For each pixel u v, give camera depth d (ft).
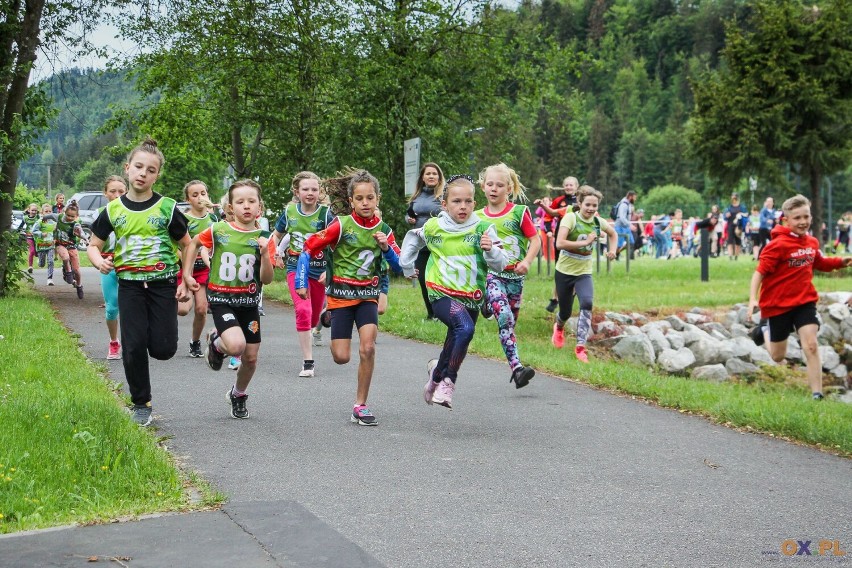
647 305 53.11
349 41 74.43
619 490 16.89
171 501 15.16
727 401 25.16
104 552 12.72
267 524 14.17
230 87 76.43
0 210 52.80
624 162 419.54
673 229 113.09
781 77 89.56
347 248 21.80
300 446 19.66
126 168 20.95
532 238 25.67
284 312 48.42
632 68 482.69
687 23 510.17
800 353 46.16
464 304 22.26
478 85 83.87
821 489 17.24
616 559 13.29
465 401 25.75
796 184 104.99
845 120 89.45
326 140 79.10
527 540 14.01
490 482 17.22
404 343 37.60
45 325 36.96
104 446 17.17
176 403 24.06
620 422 23.18
